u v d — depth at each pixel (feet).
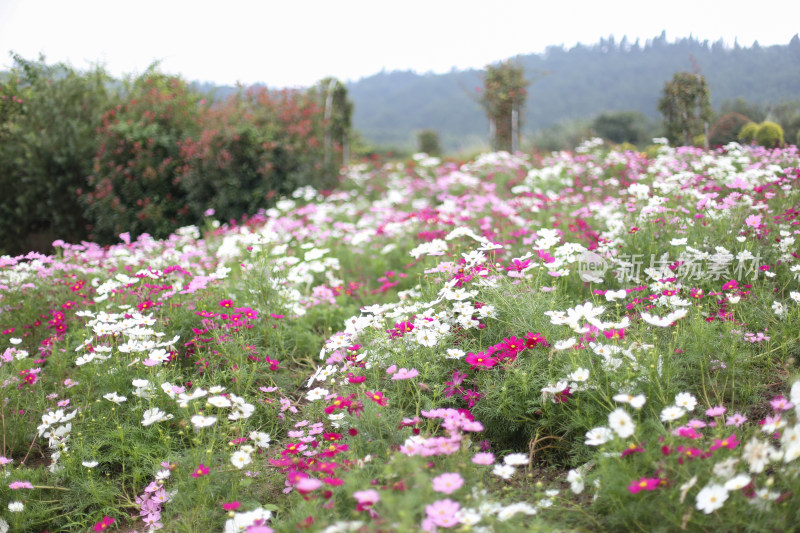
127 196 30.68
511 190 26.07
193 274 16.55
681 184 17.02
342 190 34.06
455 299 11.17
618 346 8.76
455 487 6.46
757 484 6.76
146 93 33.14
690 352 9.50
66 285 15.90
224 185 30.83
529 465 8.59
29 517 8.64
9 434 10.54
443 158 44.70
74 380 11.76
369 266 19.70
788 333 10.12
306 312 15.37
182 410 10.07
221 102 34.27
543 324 10.11
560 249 12.47
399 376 8.95
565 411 8.79
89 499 8.89
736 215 13.83
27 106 31.50
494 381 9.55
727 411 9.00
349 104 45.14
